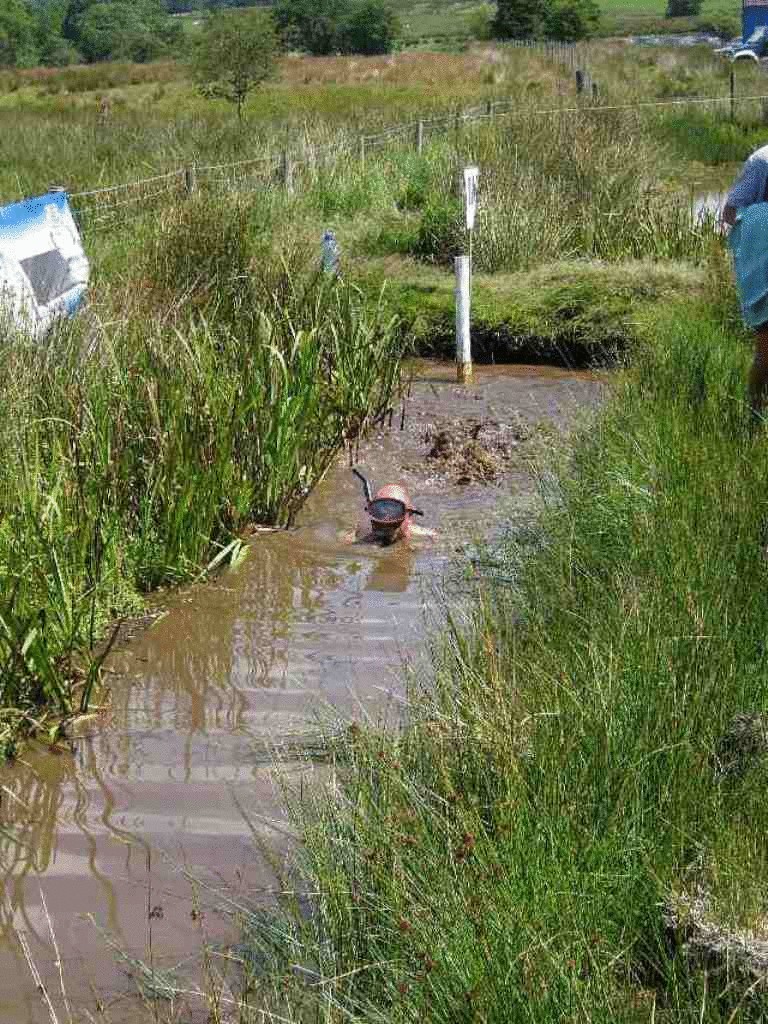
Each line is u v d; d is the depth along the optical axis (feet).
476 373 34.60
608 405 26.35
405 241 45.11
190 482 22.20
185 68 144.36
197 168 49.47
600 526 20.81
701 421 24.29
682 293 36.83
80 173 58.39
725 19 272.92
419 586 21.77
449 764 14.49
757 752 14.32
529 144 52.54
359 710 17.84
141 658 19.83
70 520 20.56
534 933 11.57
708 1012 11.14
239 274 32.89
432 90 112.78
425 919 12.11
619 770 13.91
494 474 26.68
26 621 18.48
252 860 14.85
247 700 18.45
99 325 24.93
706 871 12.55
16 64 291.17
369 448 28.48
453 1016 11.24
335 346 28.73
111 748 17.46
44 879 14.74
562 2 187.21
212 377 24.59
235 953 13.30
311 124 67.87
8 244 27.96
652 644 15.87
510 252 42.52
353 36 201.26
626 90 96.32
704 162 74.54
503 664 16.98
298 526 24.58
